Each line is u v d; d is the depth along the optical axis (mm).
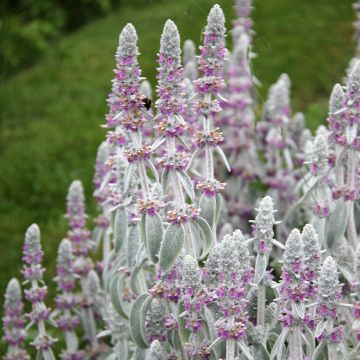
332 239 1430
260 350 1290
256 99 2029
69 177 2680
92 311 1688
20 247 2275
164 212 1489
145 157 1286
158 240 1292
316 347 1280
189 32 2902
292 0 3965
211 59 1314
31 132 3098
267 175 1905
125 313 1457
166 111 1269
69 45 3939
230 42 2248
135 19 3672
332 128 1478
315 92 3107
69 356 1674
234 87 1905
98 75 3574
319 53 3391
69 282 1649
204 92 1324
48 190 2619
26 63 3916
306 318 1226
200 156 1661
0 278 2104
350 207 1438
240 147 1916
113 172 1462
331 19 3729
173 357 1367
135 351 1397
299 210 1795
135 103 1274
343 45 3439
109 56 3756
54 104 3338
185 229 1296
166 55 1255
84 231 1693
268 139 1901
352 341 1411
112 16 4324
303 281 1211
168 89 1261
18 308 1582
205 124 1326
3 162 2836
